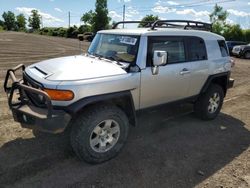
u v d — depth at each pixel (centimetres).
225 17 4441
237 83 962
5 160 362
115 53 417
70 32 6462
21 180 322
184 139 457
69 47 2361
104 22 6781
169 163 377
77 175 338
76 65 375
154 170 358
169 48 434
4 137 426
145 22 501
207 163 383
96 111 345
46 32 8356
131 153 399
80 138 340
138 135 463
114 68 373
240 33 4062
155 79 408
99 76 347
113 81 353
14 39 3262
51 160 368
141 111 417
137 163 372
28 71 387
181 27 528
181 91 469
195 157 398
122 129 377
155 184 329
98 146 363
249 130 515
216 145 442
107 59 418
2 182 316
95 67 370
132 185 324
